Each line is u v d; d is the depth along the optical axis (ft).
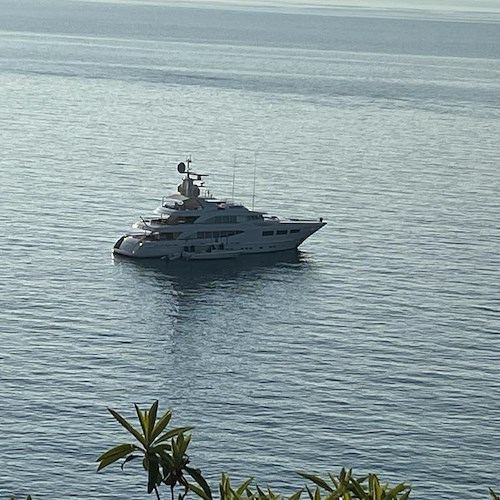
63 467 404.77
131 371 515.91
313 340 572.10
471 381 508.12
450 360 539.29
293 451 426.10
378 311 631.97
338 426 449.89
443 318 617.62
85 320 596.70
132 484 393.50
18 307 609.01
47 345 544.62
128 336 573.33
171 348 555.69
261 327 599.57
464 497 393.50
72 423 445.78
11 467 402.52
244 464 414.62
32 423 443.32
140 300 651.25
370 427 449.89
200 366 527.40
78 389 485.56
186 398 483.10
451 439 440.86
